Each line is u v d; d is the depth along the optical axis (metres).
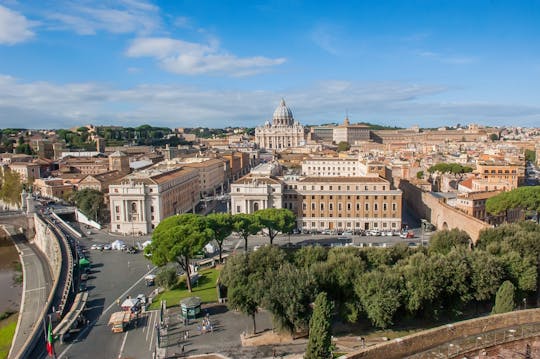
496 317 64.81
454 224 175.62
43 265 187.12
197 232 125.56
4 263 194.00
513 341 60.62
